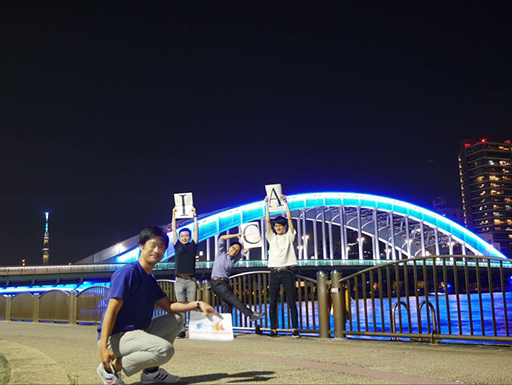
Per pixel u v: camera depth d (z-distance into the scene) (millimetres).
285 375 5551
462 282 89812
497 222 197500
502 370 5688
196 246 11133
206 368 6148
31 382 4727
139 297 4934
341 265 94812
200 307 5242
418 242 135375
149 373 5230
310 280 10352
